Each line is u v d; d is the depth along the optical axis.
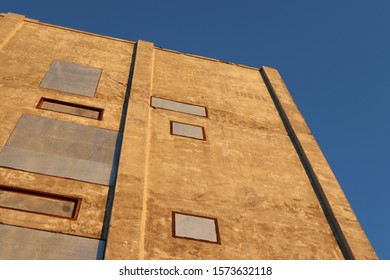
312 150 11.30
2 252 6.59
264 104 13.48
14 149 8.55
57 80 11.30
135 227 7.43
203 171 9.70
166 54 14.83
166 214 8.23
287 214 9.20
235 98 13.34
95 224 7.50
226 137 11.20
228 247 7.97
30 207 7.51
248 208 9.04
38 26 13.88
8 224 7.05
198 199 8.86
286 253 8.23
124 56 13.79
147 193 8.56
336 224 9.13
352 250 8.40
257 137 11.59
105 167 8.81
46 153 8.71
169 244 7.63
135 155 9.11
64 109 10.34
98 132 9.77
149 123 10.64
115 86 11.88
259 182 9.90
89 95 11.10
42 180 8.05
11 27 12.79
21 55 11.90
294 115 12.76
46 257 6.74
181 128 10.97
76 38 13.97
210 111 12.19
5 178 7.84
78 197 7.92
